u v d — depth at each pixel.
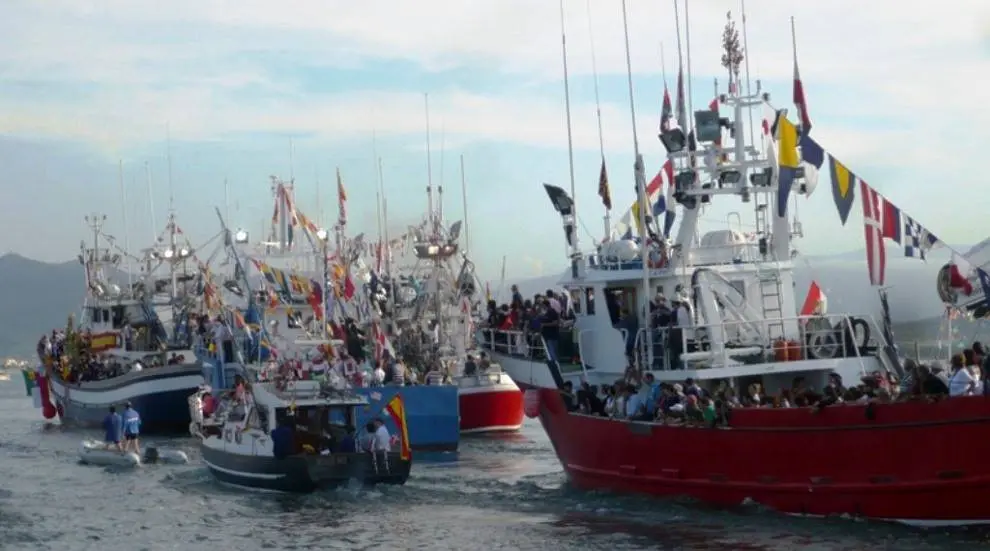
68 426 63.12
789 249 34.81
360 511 33.31
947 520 26.30
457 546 28.55
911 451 26.44
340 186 57.22
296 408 36.69
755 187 34.41
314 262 57.19
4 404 92.75
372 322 49.78
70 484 40.09
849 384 32.53
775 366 32.28
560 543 28.20
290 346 51.38
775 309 34.50
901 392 27.84
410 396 45.22
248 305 53.22
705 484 30.03
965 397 25.69
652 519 30.00
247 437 37.66
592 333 37.44
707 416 29.66
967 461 25.78
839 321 33.94
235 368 52.31
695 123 34.66
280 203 59.00
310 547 29.28
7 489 39.12
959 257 28.38
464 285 54.16
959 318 31.67
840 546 25.84
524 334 40.41
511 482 37.38
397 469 35.88
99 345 65.00
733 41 34.66
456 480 38.09
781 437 28.36
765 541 26.75
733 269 34.31
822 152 30.30
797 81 33.06
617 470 32.69
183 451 48.25
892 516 26.91
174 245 64.75
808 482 27.98
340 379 42.03
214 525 32.22
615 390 34.19
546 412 35.69
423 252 53.72
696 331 33.31
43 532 31.91
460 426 51.22
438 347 52.38
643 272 34.38
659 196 40.41
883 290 32.12
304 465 35.41
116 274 69.12
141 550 29.56
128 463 44.22
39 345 70.62
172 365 56.81
